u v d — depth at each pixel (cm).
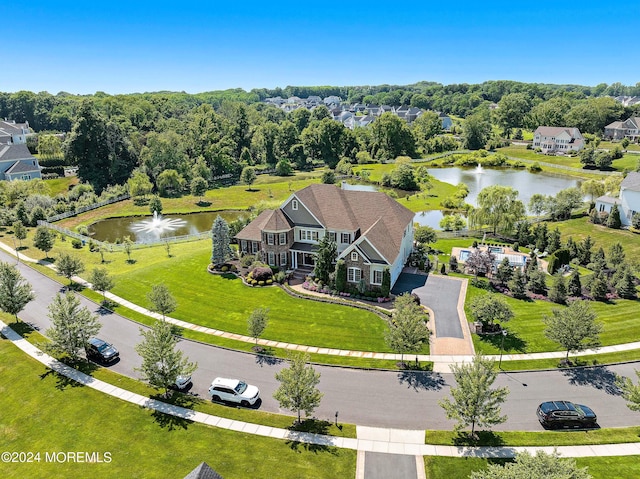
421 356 3969
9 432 3141
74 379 3706
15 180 10106
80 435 3084
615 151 14662
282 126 16112
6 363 3909
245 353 4100
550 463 2059
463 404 2870
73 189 10869
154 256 6925
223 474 2703
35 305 5072
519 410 3266
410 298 4394
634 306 4769
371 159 16525
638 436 2967
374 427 3106
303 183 13175
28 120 18988
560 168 14700
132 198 11275
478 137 18938
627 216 7688
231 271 5894
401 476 2689
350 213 5809
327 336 4347
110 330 4541
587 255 6159
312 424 3142
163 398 3456
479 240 7288
